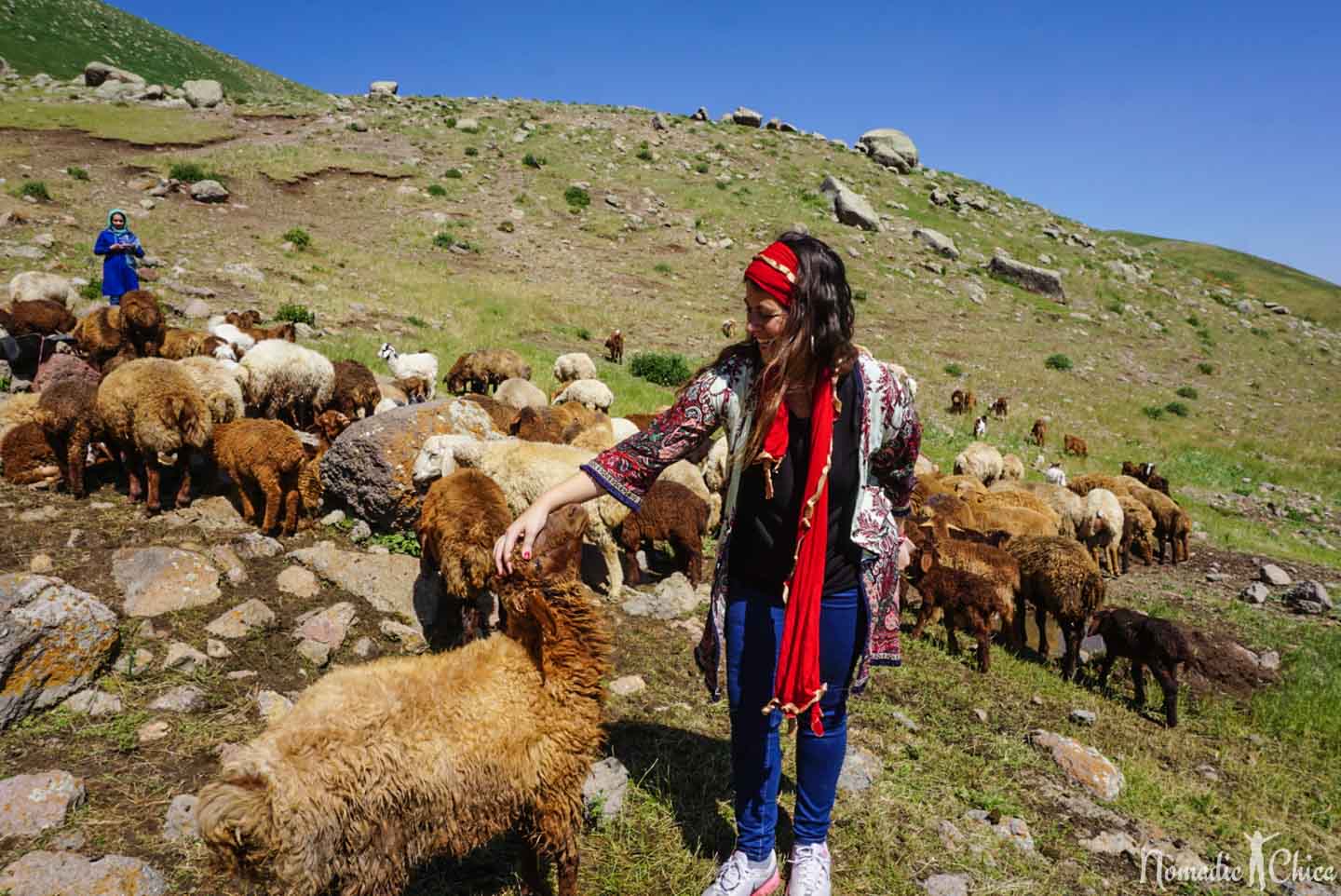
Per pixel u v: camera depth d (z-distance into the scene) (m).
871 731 5.11
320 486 6.60
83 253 18.64
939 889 3.56
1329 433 32.06
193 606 4.79
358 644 4.86
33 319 9.52
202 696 4.05
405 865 2.44
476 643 2.89
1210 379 38.91
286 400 9.55
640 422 11.20
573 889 2.92
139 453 6.16
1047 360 35.78
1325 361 46.38
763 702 2.80
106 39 93.94
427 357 15.11
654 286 35.00
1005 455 18.41
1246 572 13.92
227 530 6.02
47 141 36.78
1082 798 4.80
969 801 4.45
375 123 51.50
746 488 2.68
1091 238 63.44
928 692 6.15
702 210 46.28
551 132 55.84
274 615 4.89
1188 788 5.40
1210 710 7.18
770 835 2.98
